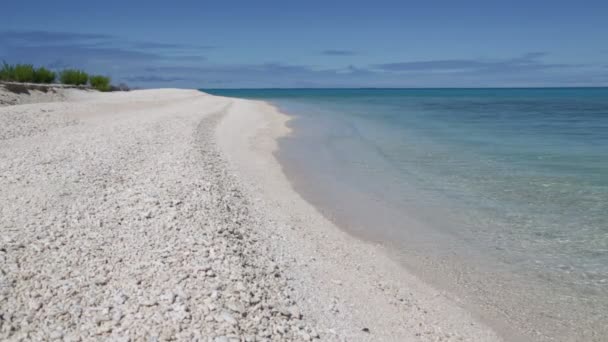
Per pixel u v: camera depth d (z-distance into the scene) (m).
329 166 15.02
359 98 78.75
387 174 13.88
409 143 19.95
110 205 8.05
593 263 7.73
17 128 15.41
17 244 6.04
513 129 25.59
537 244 8.52
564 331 5.90
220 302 5.23
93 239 6.57
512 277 7.30
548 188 12.14
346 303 6.29
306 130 24.34
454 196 11.50
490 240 8.73
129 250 6.34
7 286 5.07
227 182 11.26
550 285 7.04
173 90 51.03
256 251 7.31
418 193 11.80
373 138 21.50
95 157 11.77
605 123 29.36
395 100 70.06
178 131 17.61
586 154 17.19
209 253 6.46
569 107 50.31
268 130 23.81
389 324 5.89
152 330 4.61
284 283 6.41
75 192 8.61
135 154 12.61
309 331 5.27
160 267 5.88
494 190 12.00
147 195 8.71
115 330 4.59
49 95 27.19
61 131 16.03
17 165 10.30
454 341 5.64
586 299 6.64
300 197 11.45
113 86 41.94
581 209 10.38
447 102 62.91
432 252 8.23
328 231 9.17
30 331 4.45
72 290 5.18
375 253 8.19
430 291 6.87
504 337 5.77
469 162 15.64
